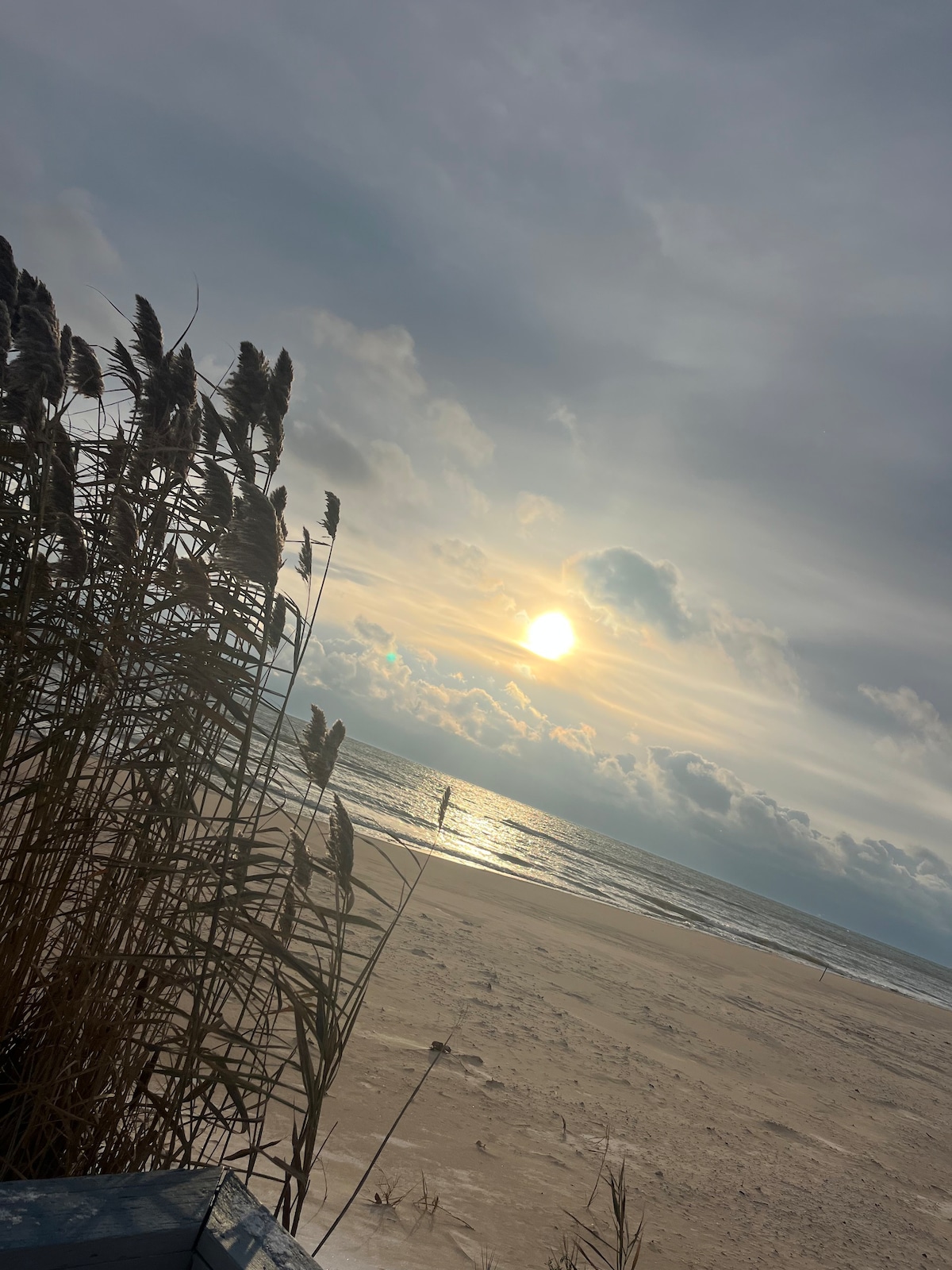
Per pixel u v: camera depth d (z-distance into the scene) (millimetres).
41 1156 2070
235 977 2117
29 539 2188
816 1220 5555
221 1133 3045
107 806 2238
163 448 2443
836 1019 17359
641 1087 7266
